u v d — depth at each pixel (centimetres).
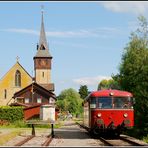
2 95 11556
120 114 3125
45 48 13700
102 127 3100
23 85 11625
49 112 4406
